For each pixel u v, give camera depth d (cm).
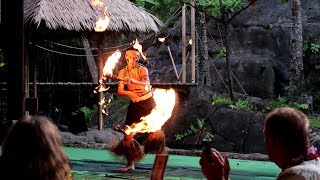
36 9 1247
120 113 1733
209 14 1681
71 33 1411
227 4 1478
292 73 1556
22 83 877
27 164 281
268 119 319
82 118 1520
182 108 1411
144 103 903
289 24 1881
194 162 1074
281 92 1802
